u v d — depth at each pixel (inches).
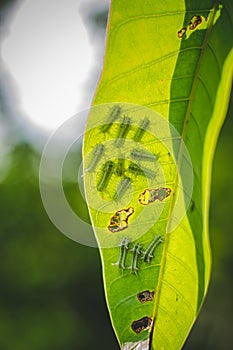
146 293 19.6
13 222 182.7
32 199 182.9
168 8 19.2
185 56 19.2
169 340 19.6
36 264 180.4
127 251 19.5
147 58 19.1
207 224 18.7
